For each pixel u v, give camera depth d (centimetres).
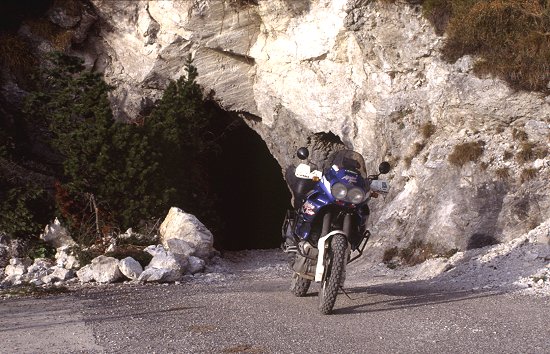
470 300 827
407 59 1551
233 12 1856
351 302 855
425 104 1534
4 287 1159
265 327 698
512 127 1375
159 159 1603
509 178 1266
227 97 1961
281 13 1783
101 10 1933
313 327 697
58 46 1914
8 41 1869
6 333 731
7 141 1727
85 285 1145
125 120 1970
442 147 1409
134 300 926
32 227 1564
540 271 957
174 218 1433
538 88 1336
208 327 704
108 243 1388
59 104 1695
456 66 1436
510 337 620
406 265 1273
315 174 827
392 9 1537
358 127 1728
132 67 1967
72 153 1571
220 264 1430
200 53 1922
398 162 1554
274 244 2494
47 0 1936
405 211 1391
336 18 1686
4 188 1634
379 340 630
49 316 824
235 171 2327
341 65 1733
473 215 1233
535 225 1180
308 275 839
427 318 723
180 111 1741
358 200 790
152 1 1911
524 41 1342
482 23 1382
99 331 708
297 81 1825
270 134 1984
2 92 1852
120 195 1559
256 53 1895
